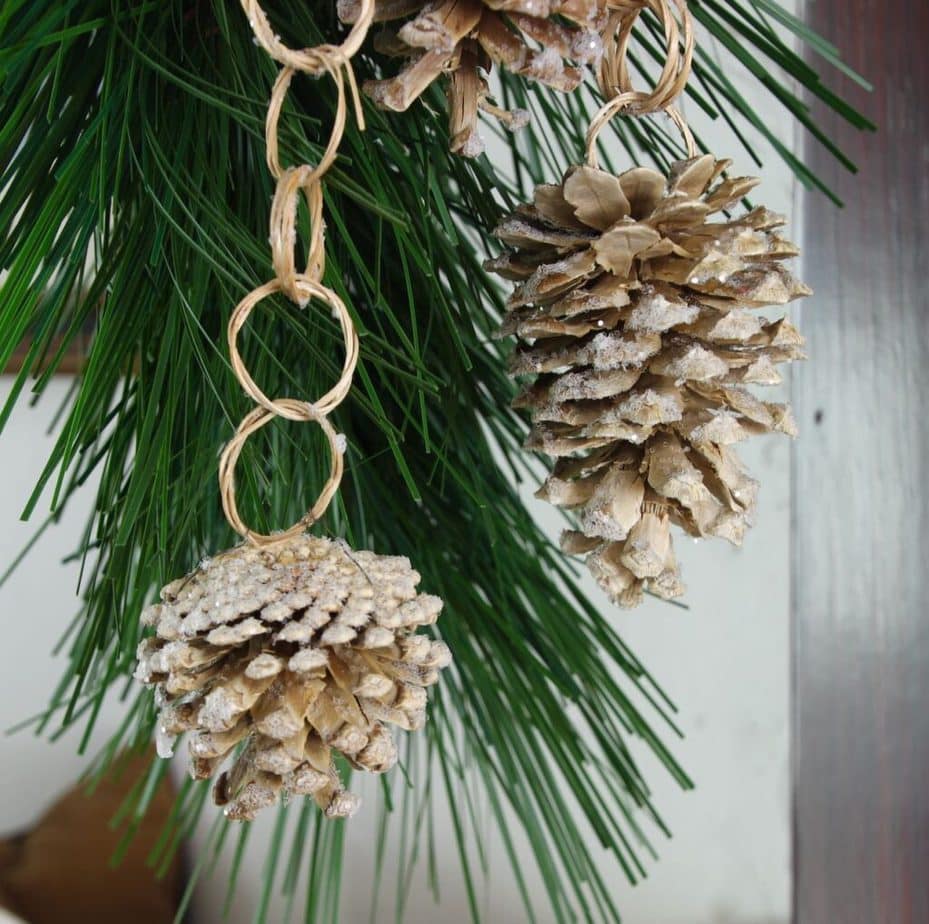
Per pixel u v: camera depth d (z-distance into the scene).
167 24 0.39
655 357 0.36
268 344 0.38
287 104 0.37
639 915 0.77
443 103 0.43
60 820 0.73
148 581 0.41
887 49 0.64
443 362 0.43
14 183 0.36
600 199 0.35
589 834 0.76
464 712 0.48
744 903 0.78
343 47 0.31
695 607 0.76
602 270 0.36
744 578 0.75
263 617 0.32
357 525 0.44
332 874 0.46
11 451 0.75
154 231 0.37
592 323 0.36
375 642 0.32
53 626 0.78
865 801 0.69
